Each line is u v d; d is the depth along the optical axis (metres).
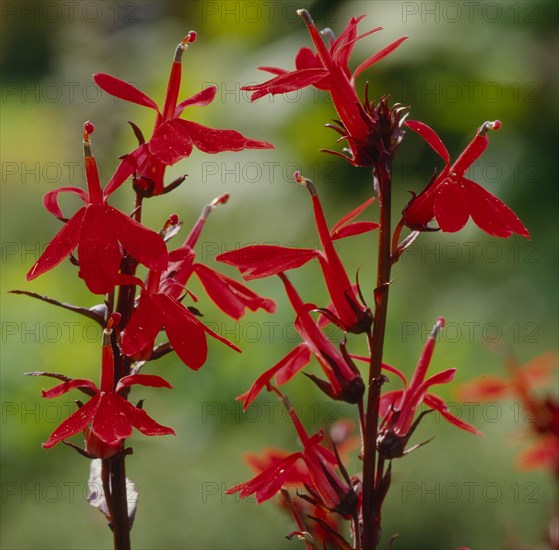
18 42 4.08
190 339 0.76
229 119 1.78
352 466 1.18
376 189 0.79
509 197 1.69
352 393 0.80
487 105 1.63
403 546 1.44
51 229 2.67
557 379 0.99
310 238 1.94
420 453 1.60
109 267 0.75
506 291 1.92
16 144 3.28
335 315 0.80
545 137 1.68
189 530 1.52
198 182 1.88
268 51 1.71
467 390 0.90
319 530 0.82
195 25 2.35
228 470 1.67
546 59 1.63
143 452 1.77
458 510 1.48
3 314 2.13
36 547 1.51
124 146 2.21
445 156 0.78
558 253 1.83
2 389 1.91
